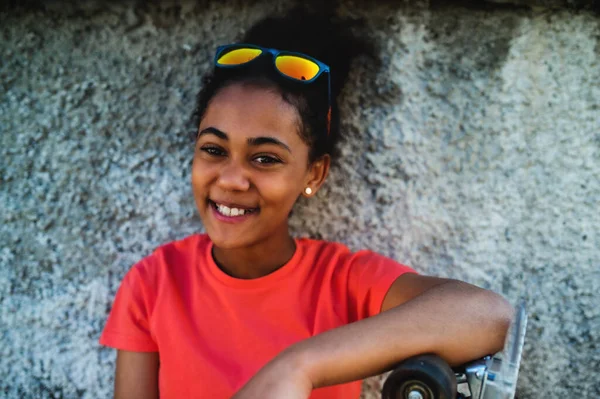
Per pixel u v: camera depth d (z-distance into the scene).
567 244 1.00
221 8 0.97
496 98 0.97
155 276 0.92
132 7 0.97
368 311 0.86
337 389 0.85
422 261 1.02
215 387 0.84
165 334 0.88
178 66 0.99
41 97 1.00
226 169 0.80
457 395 0.63
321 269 0.90
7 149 1.01
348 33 0.96
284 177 0.81
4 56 0.99
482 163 0.99
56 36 0.98
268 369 0.63
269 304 0.87
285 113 0.80
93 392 1.05
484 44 0.96
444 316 0.68
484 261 1.01
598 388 1.01
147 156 1.02
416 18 0.95
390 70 0.97
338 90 0.98
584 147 0.98
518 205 0.99
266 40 0.97
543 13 0.94
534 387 1.01
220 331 0.87
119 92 1.00
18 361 1.04
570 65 0.96
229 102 0.79
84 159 1.01
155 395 0.91
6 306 1.03
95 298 1.04
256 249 0.87
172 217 1.03
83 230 1.03
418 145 0.99
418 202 1.00
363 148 1.00
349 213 1.02
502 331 0.68
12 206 1.02
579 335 1.00
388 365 0.66
